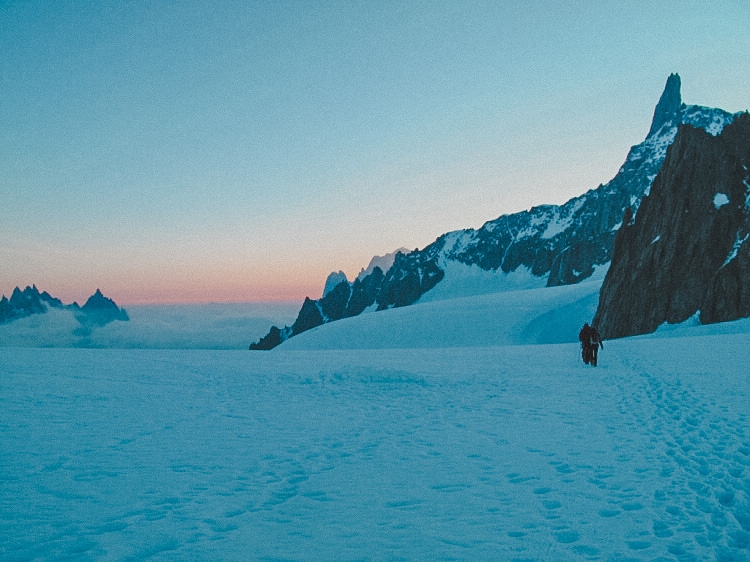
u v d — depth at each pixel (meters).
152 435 9.83
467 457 8.61
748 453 8.15
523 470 7.81
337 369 20.50
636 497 6.54
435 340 108.19
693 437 9.41
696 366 20.08
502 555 4.89
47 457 8.08
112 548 4.94
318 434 10.30
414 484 7.18
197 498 6.50
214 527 5.55
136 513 5.92
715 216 72.12
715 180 76.06
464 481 7.31
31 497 6.32
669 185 82.19
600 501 6.43
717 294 64.19
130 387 15.80
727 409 11.62
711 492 6.58
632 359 25.20
